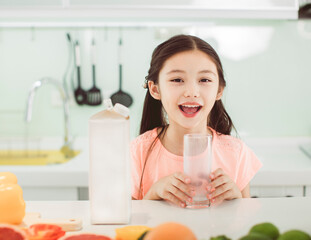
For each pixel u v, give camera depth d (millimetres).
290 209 693
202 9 1543
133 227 589
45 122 2016
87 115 2010
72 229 610
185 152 710
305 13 1536
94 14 1552
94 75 1972
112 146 624
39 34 1966
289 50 1969
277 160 1657
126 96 1984
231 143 1091
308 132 2020
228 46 1972
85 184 1454
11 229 536
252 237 517
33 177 1455
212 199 734
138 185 1073
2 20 1955
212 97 894
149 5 1531
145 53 1977
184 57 870
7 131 2021
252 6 1535
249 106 2004
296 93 1995
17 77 1993
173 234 504
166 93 900
